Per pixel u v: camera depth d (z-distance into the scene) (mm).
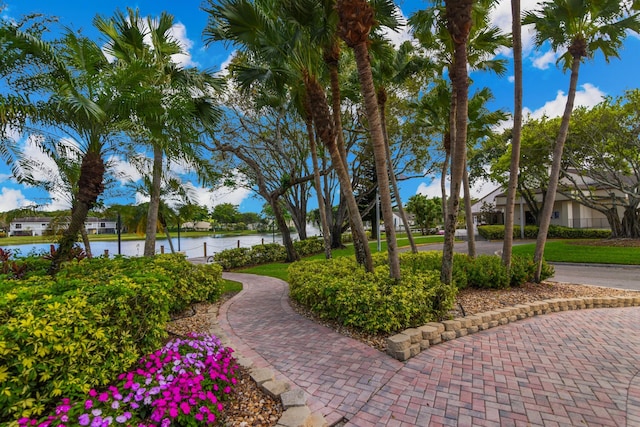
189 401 2268
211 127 8469
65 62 4992
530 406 2750
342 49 9805
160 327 3363
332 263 7691
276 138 15414
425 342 4012
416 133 16516
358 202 23078
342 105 15406
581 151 17406
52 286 3246
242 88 7719
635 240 16594
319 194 8969
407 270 5938
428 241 24578
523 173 21906
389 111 15516
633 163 16234
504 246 7027
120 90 5109
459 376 3291
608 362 3572
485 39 7688
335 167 6031
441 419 2592
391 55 7664
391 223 5102
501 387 3068
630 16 6672
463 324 4520
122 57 7797
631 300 6137
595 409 2689
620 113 14211
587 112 15469
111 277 4133
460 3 4430
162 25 8398
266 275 11727
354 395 2963
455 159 4996
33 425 1890
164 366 2623
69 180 7828
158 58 8000
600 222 24531
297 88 7914
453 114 7176
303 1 5316
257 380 3029
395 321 4199
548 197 7172
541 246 7227
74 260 6621
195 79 8516
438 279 5258
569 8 6551
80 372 2424
